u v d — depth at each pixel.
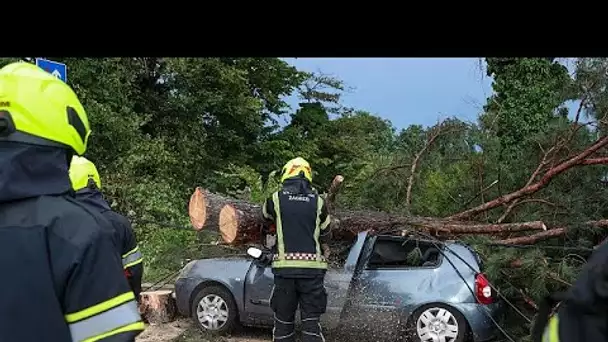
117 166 15.31
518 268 6.52
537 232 7.38
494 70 12.59
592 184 7.47
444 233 7.29
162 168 16.44
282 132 24.77
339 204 8.40
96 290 1.70
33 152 1.82
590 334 1.53
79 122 1.96
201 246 8.70
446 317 6.52
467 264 6.62
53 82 1.92
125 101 16.64
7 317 1.63
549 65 11.97
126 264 3.94
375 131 27.92
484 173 8.55
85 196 3.97
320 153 26.86
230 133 21.05
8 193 1.75
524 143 8.73
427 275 6.72
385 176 8.88
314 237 6.04
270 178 13.33
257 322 7.25
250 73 22.72
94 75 15.73
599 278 1.54
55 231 1.73
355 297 6.82
